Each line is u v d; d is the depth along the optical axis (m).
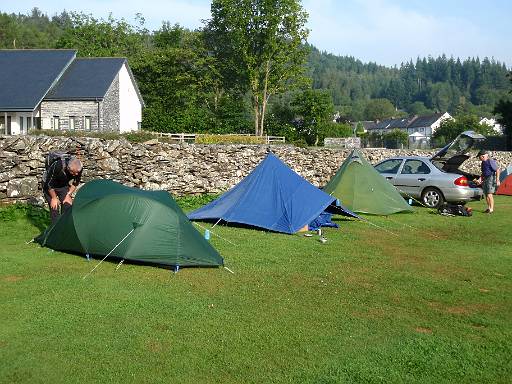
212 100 63.38
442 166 16.11
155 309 5.69
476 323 5.71
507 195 20.50
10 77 40.56
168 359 4.54
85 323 5.21
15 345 4.67
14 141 10.79
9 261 7.33
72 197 8.86
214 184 15.47
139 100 49.59
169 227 7.43
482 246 9.95
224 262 7.80
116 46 67.88
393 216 13.45
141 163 13.26
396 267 8.03
